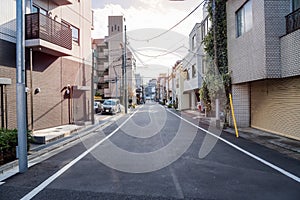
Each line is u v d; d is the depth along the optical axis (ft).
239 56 38.50
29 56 37.09
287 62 27.45
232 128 40.37
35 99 38.63
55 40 38.45
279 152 23.54
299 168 18.07
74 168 18.66
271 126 34.78
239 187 14.33
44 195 13.37
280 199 12.62
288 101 30.37
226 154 22.76
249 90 41.73
